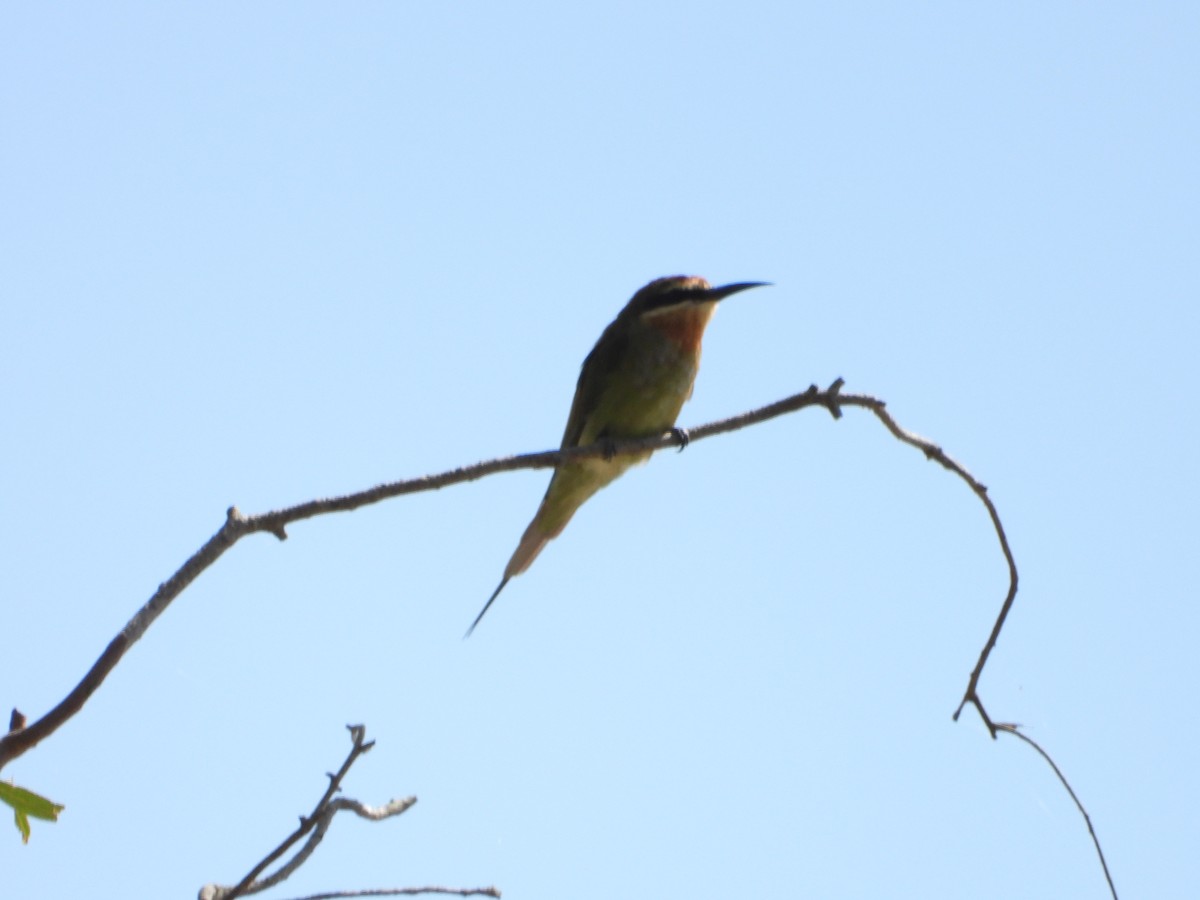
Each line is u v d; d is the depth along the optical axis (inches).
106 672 260.4
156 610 272.7
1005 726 350.6
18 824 240.7
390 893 298.4
